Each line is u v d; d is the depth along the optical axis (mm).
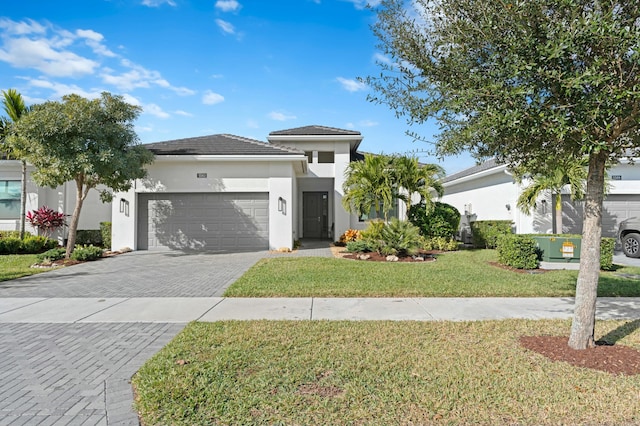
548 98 3539
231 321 5676
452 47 4023
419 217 15664
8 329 5457
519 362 4078
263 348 4488
